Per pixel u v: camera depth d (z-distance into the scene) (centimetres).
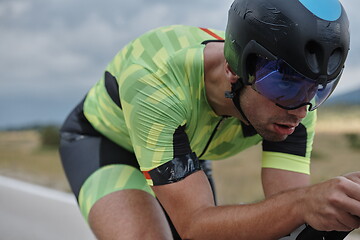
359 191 229
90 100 422
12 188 778
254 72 294
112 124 395
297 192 258
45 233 710
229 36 310
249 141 391
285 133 305
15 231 759
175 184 316
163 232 352
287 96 286
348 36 282
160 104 324
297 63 276
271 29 282
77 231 662
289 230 261
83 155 409
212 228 288
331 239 273
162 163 320
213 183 453
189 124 344
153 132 322
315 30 271
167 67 336
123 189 374
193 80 338
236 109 328
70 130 434
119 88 358
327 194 236
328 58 274
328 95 296
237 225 277
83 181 393
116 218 358
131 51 372
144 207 362
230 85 322
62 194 722
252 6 293
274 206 263
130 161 399
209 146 379
